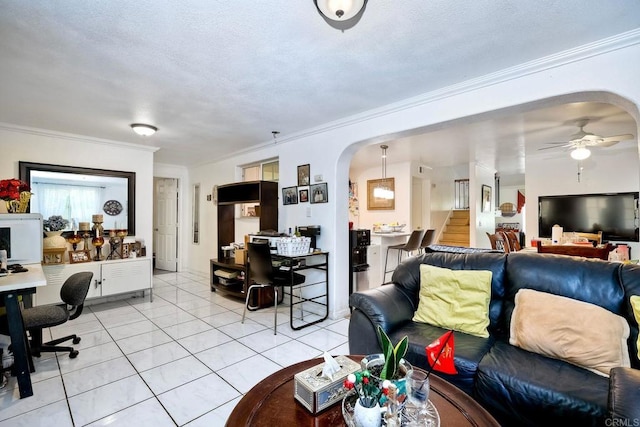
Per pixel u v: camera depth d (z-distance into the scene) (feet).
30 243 9.23
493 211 25.48
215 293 15.17
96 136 13.29
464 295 6.97
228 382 7.11
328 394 3.90
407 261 8.54
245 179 17.46
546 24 5.74
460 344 6.02
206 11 5.32
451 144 15.48
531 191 18.37
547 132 13.23
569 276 6.16
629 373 3.89
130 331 10.20
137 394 6.64
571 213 17.01
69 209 12.91
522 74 7.31
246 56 6.85
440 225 26.86
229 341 9.41
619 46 6.15
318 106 9.96
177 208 20.93
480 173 21.99
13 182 9.24
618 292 5.65
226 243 15.79
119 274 12.89
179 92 8.79
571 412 4.32
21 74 7.61
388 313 6.85
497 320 6.87
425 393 3.67
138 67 7.32
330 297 11.76
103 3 5.08
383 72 7.63
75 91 8.66
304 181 12.87
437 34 6.04
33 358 8.25
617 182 15.83
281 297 13.69
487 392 5.09
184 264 21.11
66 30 5.83
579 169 16.85
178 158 18.45
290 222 13.48
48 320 7.57
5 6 5.11
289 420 3.67
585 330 5.22
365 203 23.04
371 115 10.28
